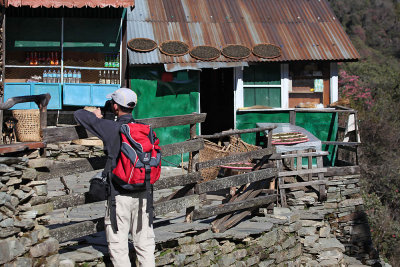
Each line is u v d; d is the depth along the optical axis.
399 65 35.91
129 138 4.55
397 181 15.99
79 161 5.05
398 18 44.22
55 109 11.54
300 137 9.84
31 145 4.57
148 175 4.64
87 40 11.61
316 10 13.48
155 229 6.18
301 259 8.96
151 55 11.50
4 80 10.71
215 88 14.28
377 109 19.83
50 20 11.42
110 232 4.77
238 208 7.22
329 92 12.51
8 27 11.29
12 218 4.39
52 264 4.72
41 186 4.72
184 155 11.66
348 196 10.33
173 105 11.69
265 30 12.64
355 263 10.05
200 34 12.20
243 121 11.91
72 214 7.14
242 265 6.89
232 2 13.27
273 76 12.22
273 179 8.62
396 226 13.82
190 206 6.37
